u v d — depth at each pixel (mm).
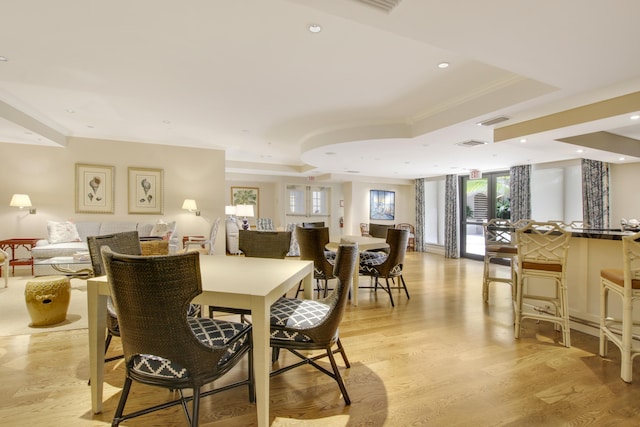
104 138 5785
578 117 3088
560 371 2246
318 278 3686
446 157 5734
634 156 4852
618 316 2766
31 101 3801
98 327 1693
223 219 6613
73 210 5664
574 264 3111
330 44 2436
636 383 2090
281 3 1960
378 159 6074
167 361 1389
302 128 4824
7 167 5344
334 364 1835
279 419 1698
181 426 1632
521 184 6535
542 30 1773
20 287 4312
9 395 1876
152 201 6121
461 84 3133
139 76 3037
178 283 1247
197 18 2125
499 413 1772
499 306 3826
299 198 11133
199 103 3771
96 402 1708
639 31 1771
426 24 1728
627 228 3793
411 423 1679
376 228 5086
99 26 2229
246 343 1681
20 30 2279
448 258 8195
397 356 2461
